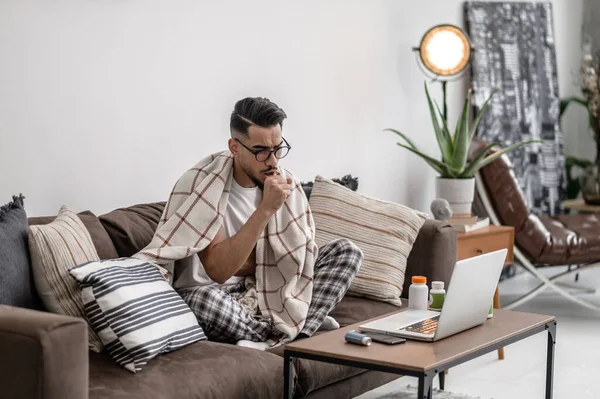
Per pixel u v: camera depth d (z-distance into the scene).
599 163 5.57
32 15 2.89
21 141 2.88
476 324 2.42
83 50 3.07
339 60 4.31
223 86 3.66
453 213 4.32
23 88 2.88
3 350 1.76
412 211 3.32
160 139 3.39
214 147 3.65
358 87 4.44
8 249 2.22
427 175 5.04
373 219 3.28
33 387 1.74
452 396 3.13
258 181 2.73
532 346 4.11
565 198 6.18
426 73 4.98
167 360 2.25
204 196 2.70
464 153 4.31
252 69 3.80
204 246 2.65
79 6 3.04
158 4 3.34
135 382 2.08
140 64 3.29
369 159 4.55
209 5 3.57
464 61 4.67
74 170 3.06
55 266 2.32
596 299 5.23
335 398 2.60
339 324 2.85
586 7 6.72
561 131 6.15
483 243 4.14
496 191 4.46
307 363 2.44
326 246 2.90
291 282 2.76
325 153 4.25
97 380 2.07
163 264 2.60
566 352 3.99
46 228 2.38
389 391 3.38
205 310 2.52
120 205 3.25
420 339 2.23
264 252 2.82
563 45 6.47
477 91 5.36
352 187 3.65
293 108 4.04
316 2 4.14
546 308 4.98
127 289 2.27
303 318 2.66
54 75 2.97
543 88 5.96
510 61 5.65
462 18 5.37
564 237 4.56
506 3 5.66
